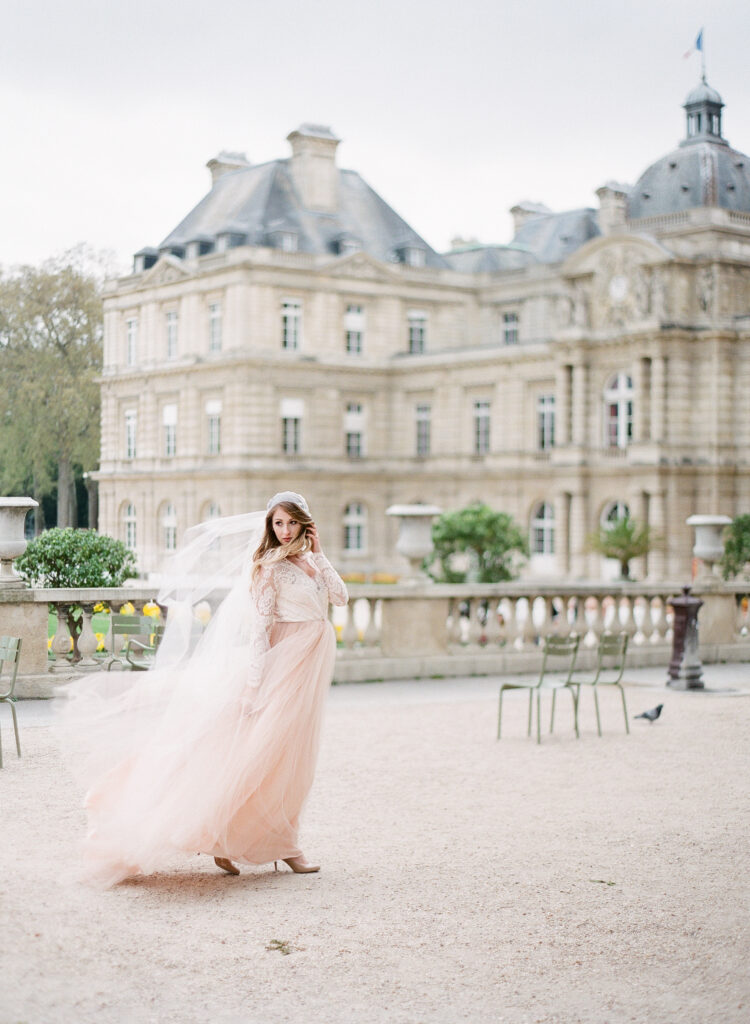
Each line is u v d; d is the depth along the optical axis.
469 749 12.74
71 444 44.62
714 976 6.45
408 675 17.91
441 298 72.31
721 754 12.74
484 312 73.94
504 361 64.19
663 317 56.00
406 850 8.73
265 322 65.00
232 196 70.50
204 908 7.33
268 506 8.30
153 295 69.25
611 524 59.12
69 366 44.81
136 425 69.38
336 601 8.33
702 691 17.52
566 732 13.95
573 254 59.78
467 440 66.62
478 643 18.66
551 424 62.78
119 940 6.70
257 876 8.05
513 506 63.94
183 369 67.12
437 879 8.03
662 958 6.70
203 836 7.74
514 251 77.31
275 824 7.96
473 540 46.31
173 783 7.80
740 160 64.75
